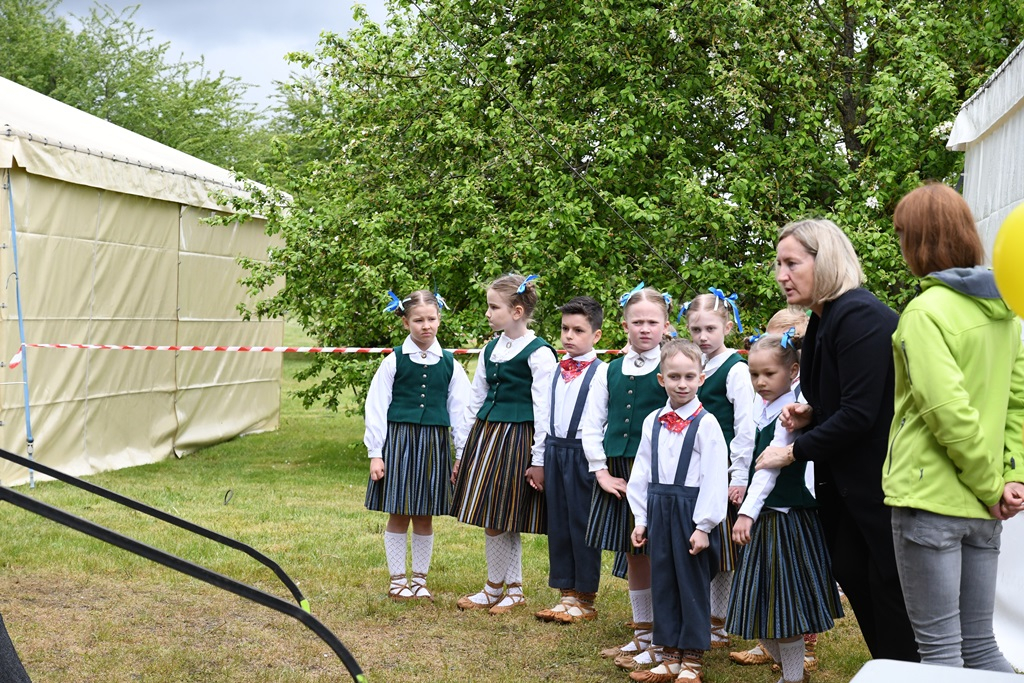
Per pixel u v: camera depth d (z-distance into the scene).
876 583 2.80
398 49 9.31
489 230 8.38
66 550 5.10
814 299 2.89
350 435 11.27
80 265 7.87
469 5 9.59
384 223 8.57
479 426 4.45
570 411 4.19
